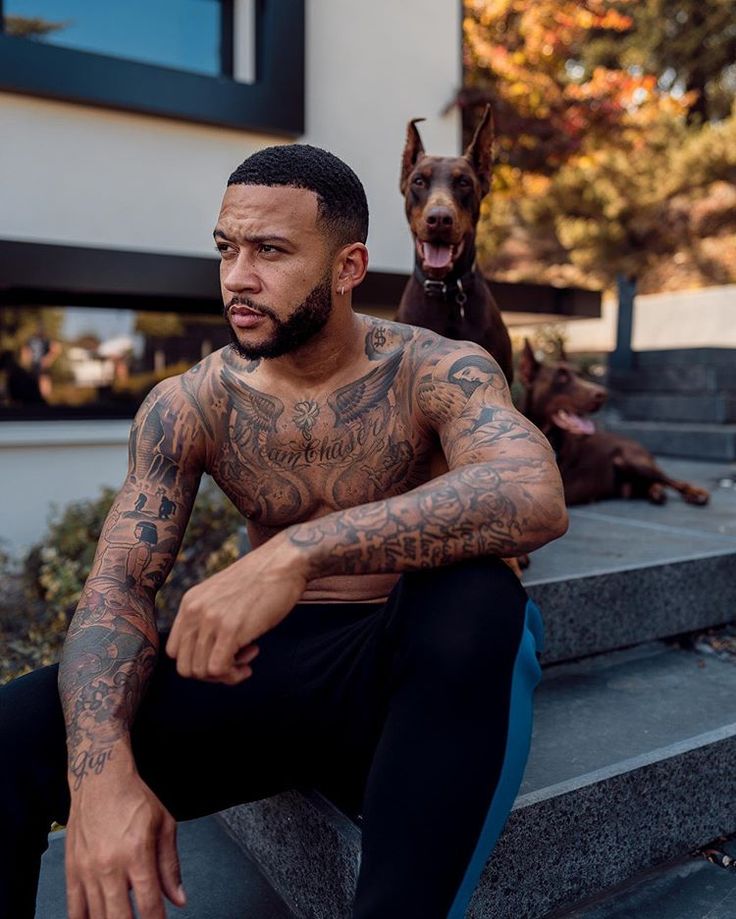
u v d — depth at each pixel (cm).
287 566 111
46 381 474
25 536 448
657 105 1081
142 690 123
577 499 376
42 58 420
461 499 113
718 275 1548
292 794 156
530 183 1080
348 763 134
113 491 417
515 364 829
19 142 428
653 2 1547
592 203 1477
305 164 124
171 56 480
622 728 188
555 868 154
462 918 106
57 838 185
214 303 518
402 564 113
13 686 125
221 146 482
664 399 704
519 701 109
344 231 127
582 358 891
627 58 1564
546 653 220
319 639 133
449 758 105
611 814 161
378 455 137
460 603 111
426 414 134
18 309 464
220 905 162
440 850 103
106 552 132
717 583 251
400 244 533
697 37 1558
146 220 464
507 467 116
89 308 484
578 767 167
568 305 620
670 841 171
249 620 109
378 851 104
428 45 535
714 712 198
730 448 583
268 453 139
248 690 128
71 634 125
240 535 286
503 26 914
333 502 139
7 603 380
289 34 482
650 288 1586
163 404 141
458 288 238
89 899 105
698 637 251
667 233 1576
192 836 186
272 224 122
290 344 127
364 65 514
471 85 863
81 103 438
